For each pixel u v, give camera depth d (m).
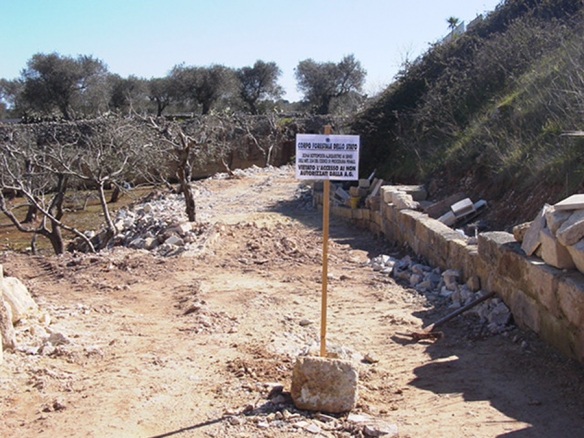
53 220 16.95
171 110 54.53
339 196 17.86
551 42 14.98
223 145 31.42
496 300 7.18
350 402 4.78
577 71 11.53
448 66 18.98
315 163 5.24
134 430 4.60
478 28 20.22
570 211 6.10
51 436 4.48
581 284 5.46
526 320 6.52
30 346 6.20
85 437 4.47
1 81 57.09
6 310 6.02
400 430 4.46
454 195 12.56
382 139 19.48
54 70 44.75
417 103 18.59
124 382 5.51
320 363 4.78
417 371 5.86
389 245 12.84
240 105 57.44
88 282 9.57
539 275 6.13
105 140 21.91
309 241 13.34
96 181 17.36
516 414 4.70
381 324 7.46
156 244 13.31
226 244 12.34
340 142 5.23
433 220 10.92
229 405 5.00
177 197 23.48
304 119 41.31
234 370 5.78
